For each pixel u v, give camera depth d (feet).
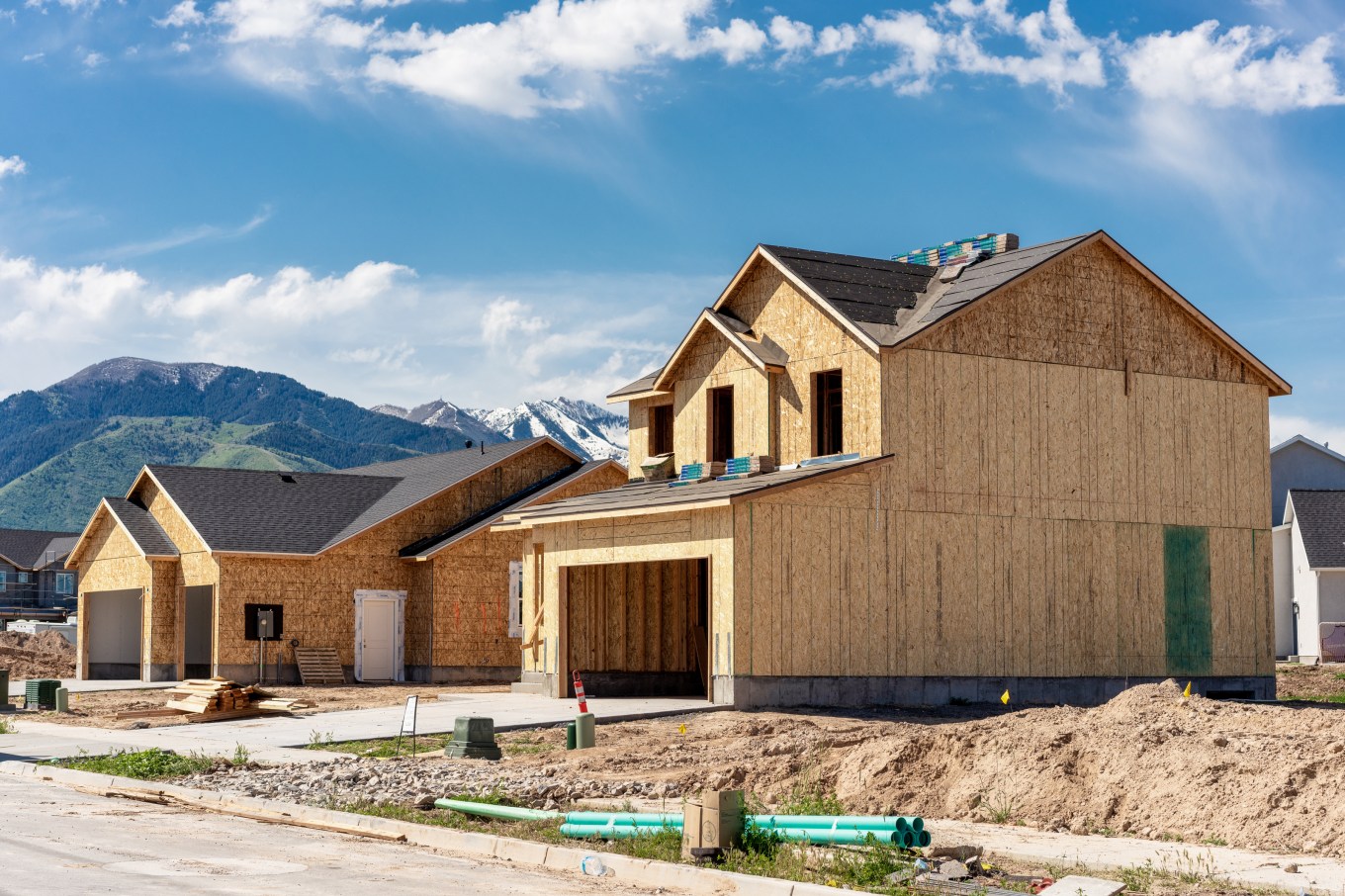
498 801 52.80
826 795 52.70
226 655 126.52
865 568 94.27
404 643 135.44
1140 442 105.60
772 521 91.56
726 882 37.99
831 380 100.99
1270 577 110.32
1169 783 46.78
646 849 42.37
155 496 141.90
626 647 109.50
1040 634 100.01
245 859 41.19
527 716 87.04
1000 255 107.14
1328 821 42.34
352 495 145.48
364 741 76.79
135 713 93.86
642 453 116.67
